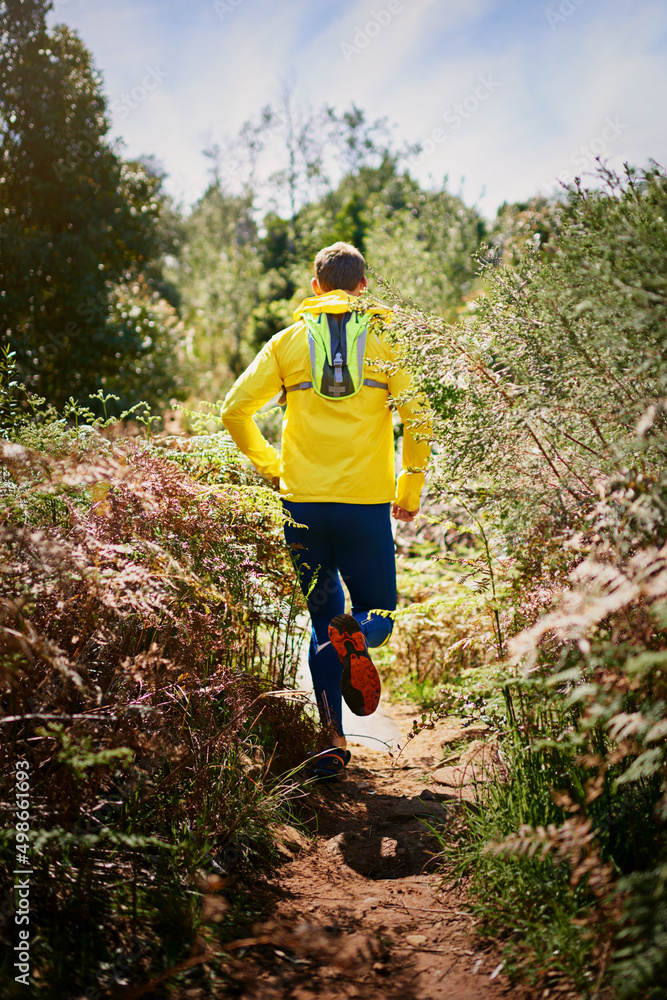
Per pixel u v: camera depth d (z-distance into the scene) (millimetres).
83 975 1615
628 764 1905
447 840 2240
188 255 41438
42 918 1764
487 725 2371
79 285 10586
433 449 2885
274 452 3199
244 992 1653
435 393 2324
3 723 1887
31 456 1922
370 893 2127
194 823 2176
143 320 11969
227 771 2357
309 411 2979
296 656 3252
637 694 1728
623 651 1566
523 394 2084
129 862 1955
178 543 2383
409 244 16125
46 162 10969
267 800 2396
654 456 1834
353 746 3467
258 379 3029
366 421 2967
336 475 2939
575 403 1995
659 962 1346
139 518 2297
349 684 2750
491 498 2258
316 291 3262
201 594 2213
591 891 1701
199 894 1850
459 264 16453
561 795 1634
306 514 2969
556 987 1575
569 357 2023
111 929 1782
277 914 1986
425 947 1836
